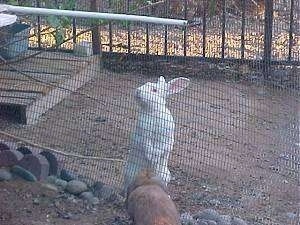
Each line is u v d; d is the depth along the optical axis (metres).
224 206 2.84
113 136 3.57
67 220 2.64
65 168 3.10
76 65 4.42
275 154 3.34
